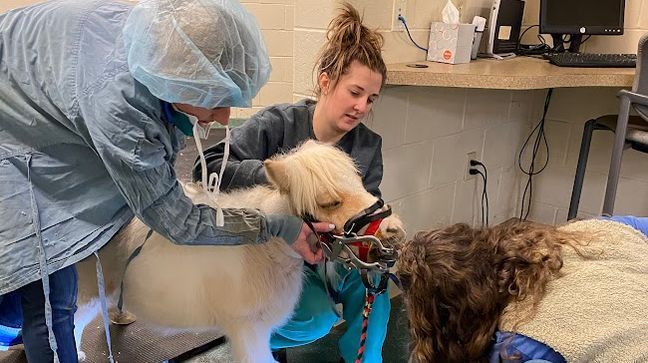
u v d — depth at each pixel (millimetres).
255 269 1305
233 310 1323
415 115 2133
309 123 1524
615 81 1990
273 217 1189
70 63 1018
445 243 974
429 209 2402
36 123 1066
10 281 1049
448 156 2396
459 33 2066
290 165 1201
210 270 1272
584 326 822
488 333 897
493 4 2367
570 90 2705
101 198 1114
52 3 1104
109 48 1022
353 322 1534
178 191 1105
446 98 2254
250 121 1476
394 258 1147
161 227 1094
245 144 1437
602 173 2709
